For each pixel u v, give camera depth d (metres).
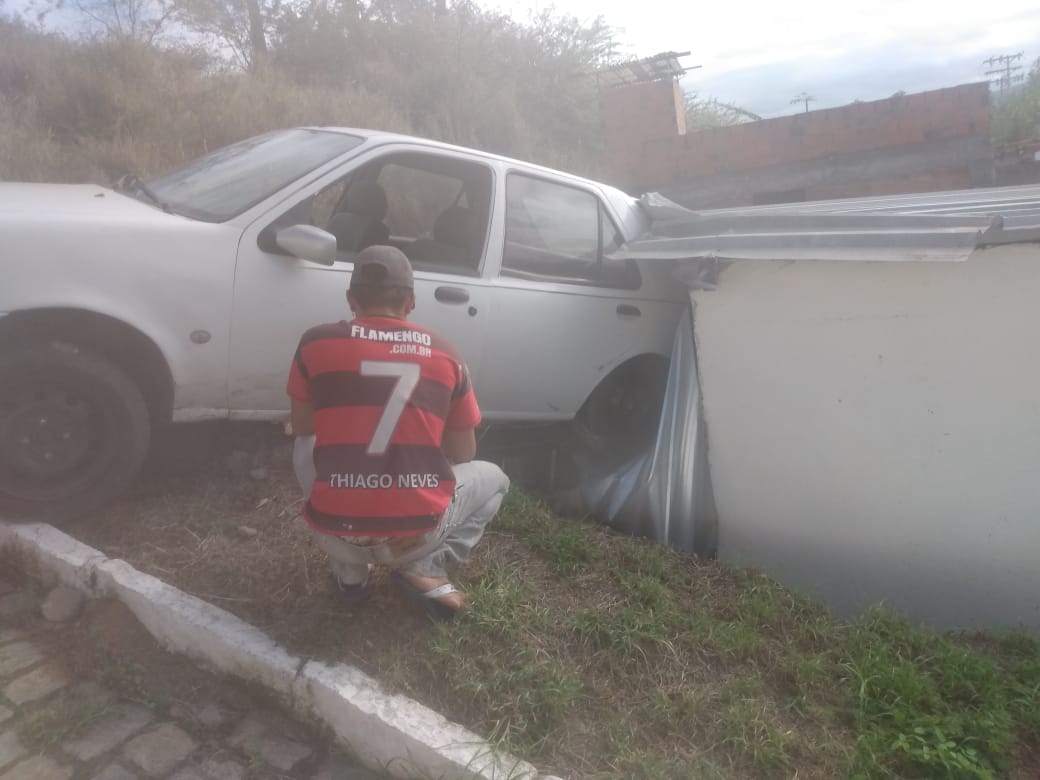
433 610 3.10
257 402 3.96
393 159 4.34
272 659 2.88
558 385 4.97
